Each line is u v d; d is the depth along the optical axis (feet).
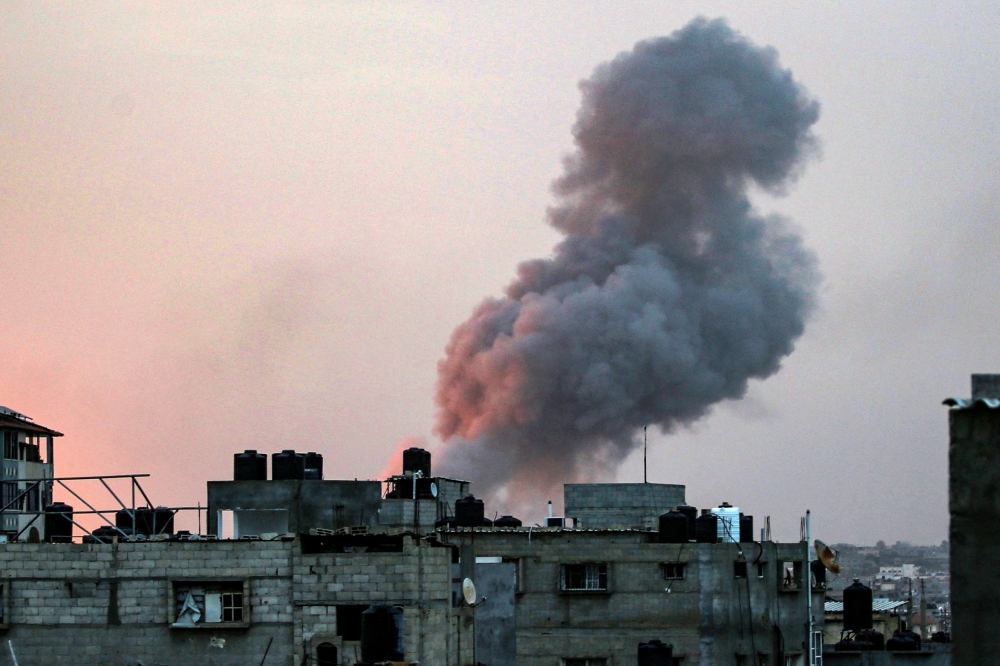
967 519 212.43
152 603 516.32
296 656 509.35
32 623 518.37
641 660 635.25
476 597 611.06
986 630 209.56
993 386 216.33
